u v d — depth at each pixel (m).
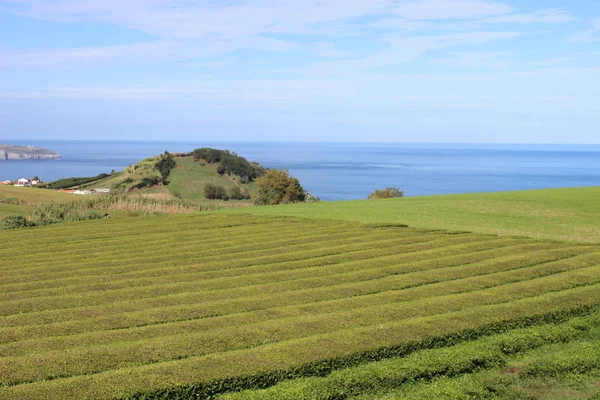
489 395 14.00
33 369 14.55
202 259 30.75
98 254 32.50
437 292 22.59
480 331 17.66
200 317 20.16
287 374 14.49
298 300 21.94
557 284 22.94
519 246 32.28
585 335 17.97
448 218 45.62
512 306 19.66
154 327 18.53
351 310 19.84
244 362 14.80
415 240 35.16
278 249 33.06
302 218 46.47
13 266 29.50
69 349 16.42
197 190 130.00
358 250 32.50
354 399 13.83
